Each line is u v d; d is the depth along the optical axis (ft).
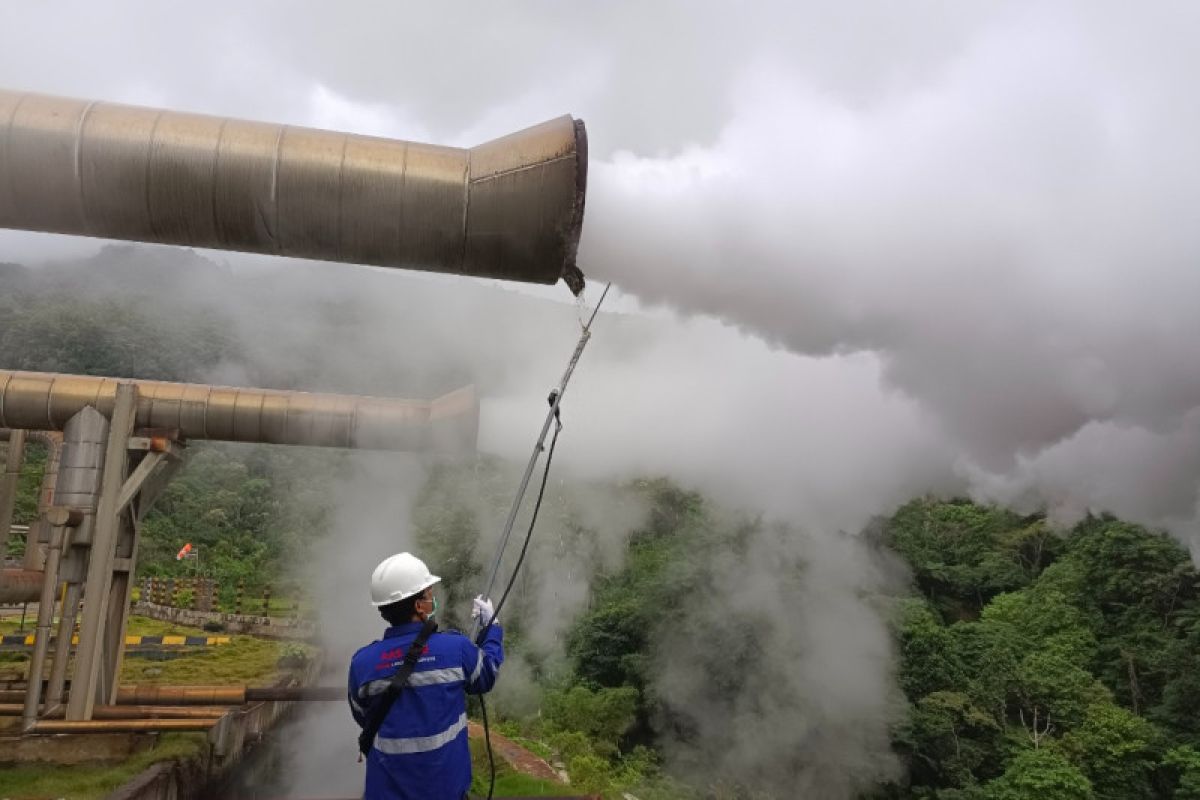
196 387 44.21
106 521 41.88
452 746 10.16
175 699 46.21
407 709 10.09
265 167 16.35
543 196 17.02
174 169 16.08
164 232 16.93
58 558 41.19
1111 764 99.14
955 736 99.76
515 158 17.10
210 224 16.72
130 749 40.81
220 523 154.40
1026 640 128.57
